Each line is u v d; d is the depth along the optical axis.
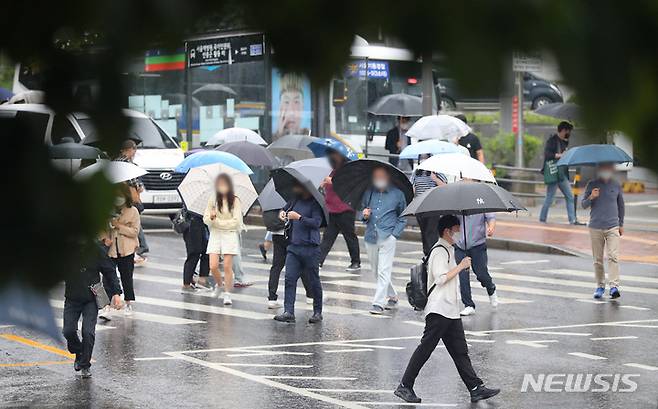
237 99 64.25
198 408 24.47
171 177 59.88
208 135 65.69
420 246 57.09
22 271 3.90
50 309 3.99
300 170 43.81
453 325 24.67
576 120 3.33
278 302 40.03
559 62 3.30
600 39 3.26
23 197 3.88
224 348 31.55
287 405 24.67
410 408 24.39
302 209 35.59
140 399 25.44
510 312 37.47
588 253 52.56
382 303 37.44
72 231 3.89
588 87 3.29
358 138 65.19
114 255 36.41
